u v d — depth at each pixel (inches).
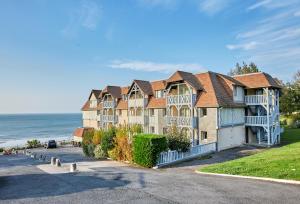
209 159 1039.6
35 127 7086.6
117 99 2101.4
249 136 1486.2
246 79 1502.2
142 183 575.5
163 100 1656.0
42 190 527.5
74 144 2588.6
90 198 460.1
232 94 1391.5
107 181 606.5
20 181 630.5
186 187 523.8
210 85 1382.9
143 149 904.3
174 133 1035.9
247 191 472.7
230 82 1409.9
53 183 594.6
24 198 470.6
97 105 2422.5
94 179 634.8
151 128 1728.6
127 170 816.9
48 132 5551.2
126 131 1098.7
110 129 1242.6
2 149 2326.5
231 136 1353.3
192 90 1381.6
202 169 752.3
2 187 565.0
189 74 1471.5
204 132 1349.7
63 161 1192.2
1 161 1332.4
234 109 1392.7
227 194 459.8
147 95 1760.6
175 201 430.9
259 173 603.5
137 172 759.7
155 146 887.1
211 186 523.5
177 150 995.3
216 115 1273.4
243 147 1346.0
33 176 698.8
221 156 1103.0
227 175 634.8
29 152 2001.7
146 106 1739.7
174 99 1450.5
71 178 654.5
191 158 1045.2
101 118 2240.4
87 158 1320.1
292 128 2021.4
